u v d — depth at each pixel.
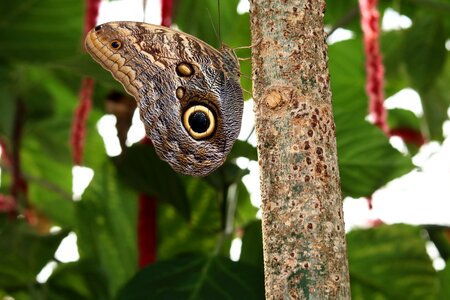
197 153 0.82
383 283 1.01
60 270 1.04
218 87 0.83
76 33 1.06
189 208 1.02
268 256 0.71
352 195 1.00
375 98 0.95
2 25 1.05
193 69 0.83
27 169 1.34
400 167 0.99
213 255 0.94
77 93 1.25
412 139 1.25
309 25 0.73
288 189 0.72
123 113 1.03
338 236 0.71
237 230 1.03
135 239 1.04
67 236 1.05
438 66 1.14
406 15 1.20
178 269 0.93
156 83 0.82
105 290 1.04
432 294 1.00
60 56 1.07
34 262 1.05
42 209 1.25
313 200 0.71
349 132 0.98
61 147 1.31
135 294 0.92
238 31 1.20
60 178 1.32
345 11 1.21
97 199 1.05
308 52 0.73
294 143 0.72
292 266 0.71
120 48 0.82
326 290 0.71
